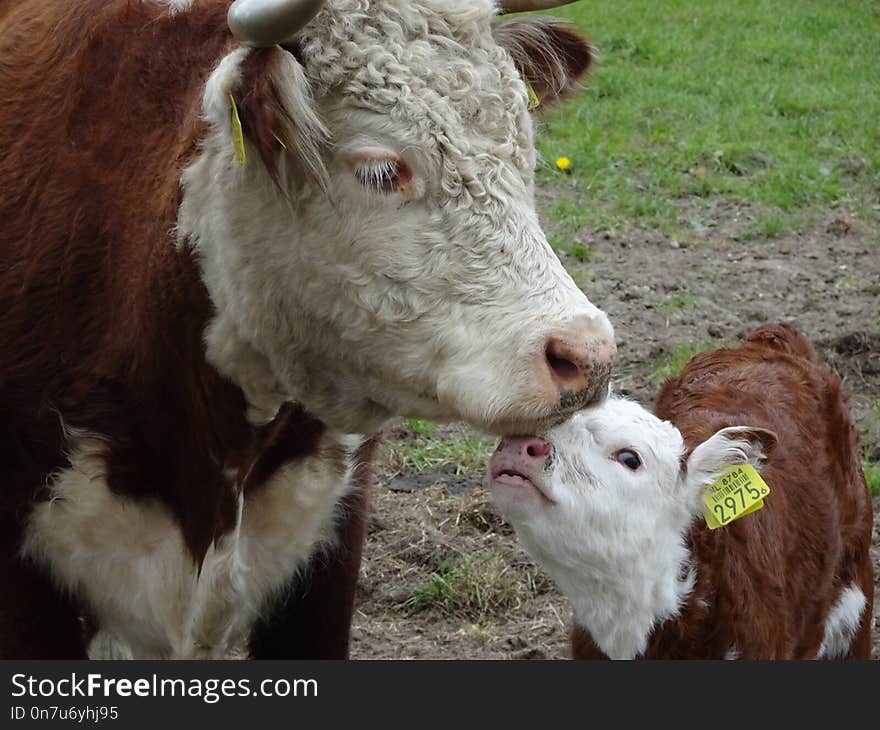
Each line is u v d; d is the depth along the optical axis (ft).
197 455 16.99
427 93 14.74
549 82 17.47
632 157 50.03
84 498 16.99
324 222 14.92
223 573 17.67
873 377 33.40
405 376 15.15
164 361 16.60
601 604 18.79
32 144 17.31
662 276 39.52
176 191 16.08
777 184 47.62
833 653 22.53
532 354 14.37
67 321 16.90
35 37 18.10
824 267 40.81
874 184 48.16
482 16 15.25
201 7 17.29
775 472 20.79
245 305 15.71
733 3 77.82
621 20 73.15
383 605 25.07
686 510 18.63
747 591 19.21
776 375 22.62
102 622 18.02
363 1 15.01
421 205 14.75
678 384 22.90
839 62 65.87
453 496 28.25
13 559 17.42
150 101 16.84
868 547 22.76
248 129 14.57
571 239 42.16
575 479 17.89
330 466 18.07
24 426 17.06
